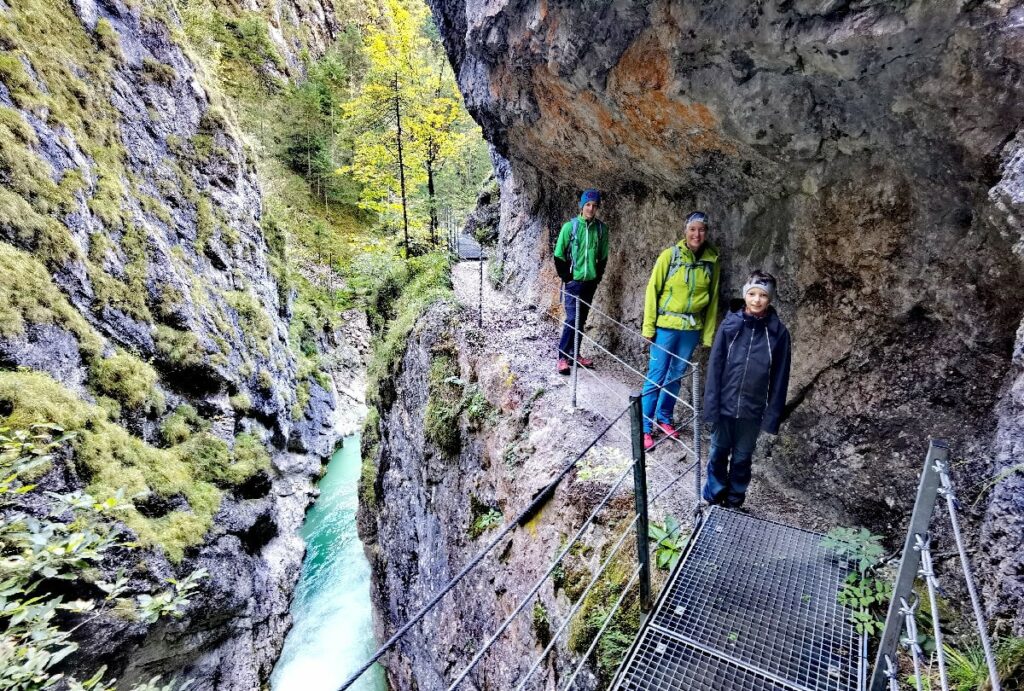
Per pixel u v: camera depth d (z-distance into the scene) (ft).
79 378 35.40
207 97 66.23
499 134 28.30
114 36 52.08
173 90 59.82
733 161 15.30
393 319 47.91
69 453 29.84
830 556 11.21
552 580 14.02
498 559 17.80
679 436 17.54
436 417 25.63
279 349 69.15
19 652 10.08
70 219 38.68
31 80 40.06
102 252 41.09
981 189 10.25
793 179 14.25
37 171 36.94
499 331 26.94
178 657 32.63
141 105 54.44
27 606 10.66
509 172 37.93
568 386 20.75
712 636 9.67
